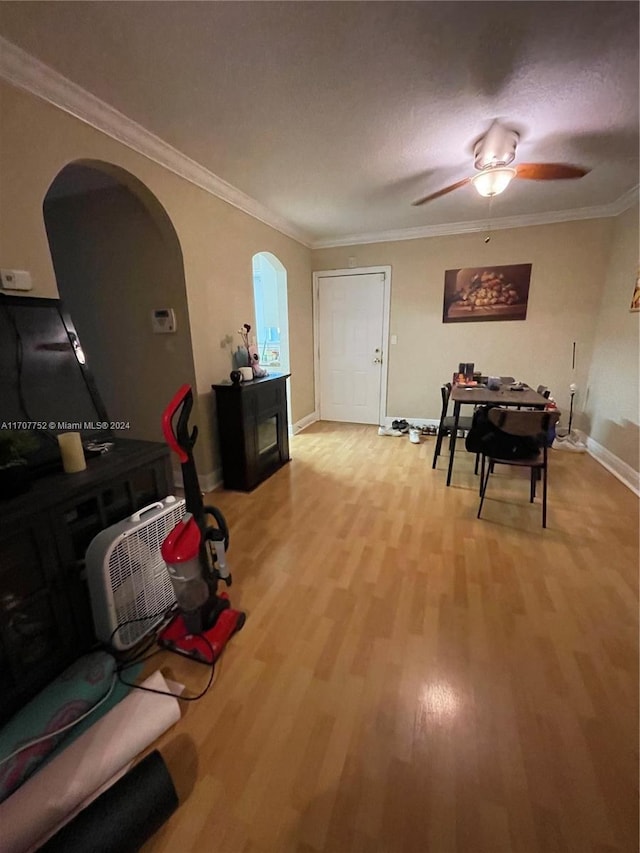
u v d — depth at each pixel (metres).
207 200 2.80
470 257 4.16
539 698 1.32
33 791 0.98
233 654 1.52
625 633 1.59
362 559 2.14
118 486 1.59
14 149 1.59
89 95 1.77
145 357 2.92
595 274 3.79
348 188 2.99
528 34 1.44
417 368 4.69
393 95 1.82
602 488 2.99
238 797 1.06
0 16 1.30
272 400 3.36
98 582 1.40
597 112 1.99
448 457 3.79
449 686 1.37
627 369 3.21
